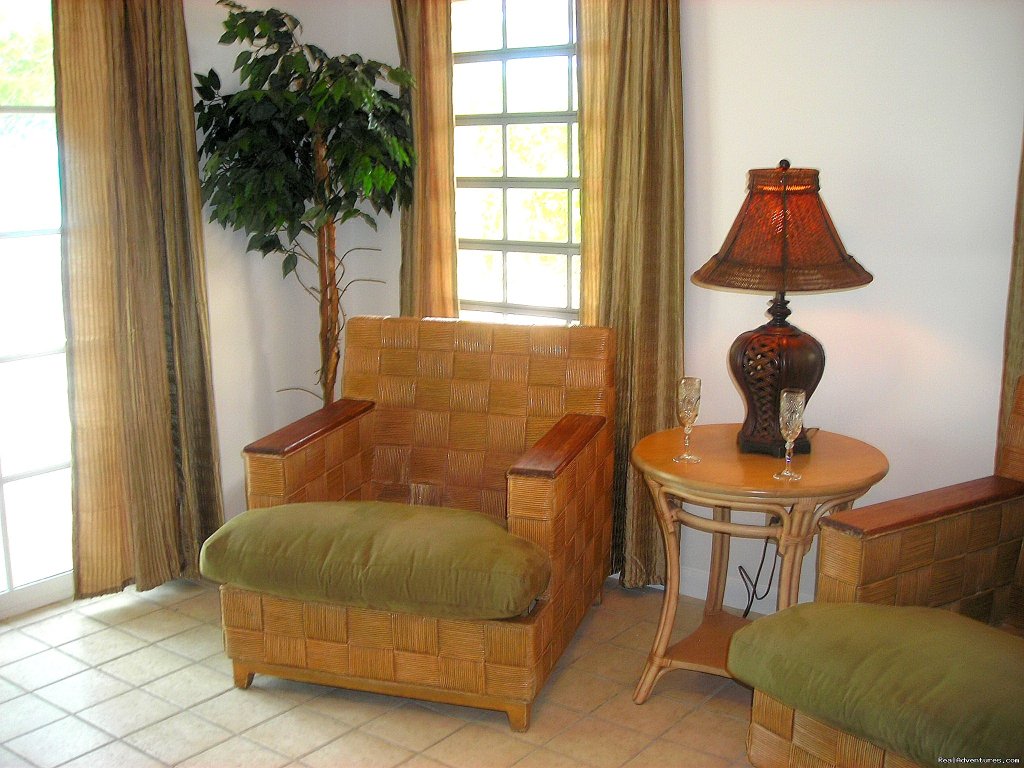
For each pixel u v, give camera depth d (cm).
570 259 330
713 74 287
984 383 260
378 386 303
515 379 291
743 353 244
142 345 308
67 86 286
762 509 229
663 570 315
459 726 245
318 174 323
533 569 228
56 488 315
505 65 329
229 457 356
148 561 317
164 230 312
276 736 241
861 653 180
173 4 302
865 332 277
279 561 240
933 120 256
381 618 241
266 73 306
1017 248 241
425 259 344
